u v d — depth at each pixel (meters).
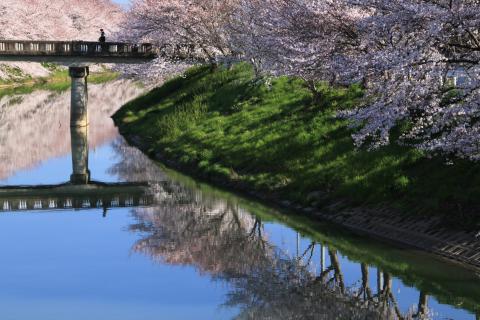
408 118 24.09
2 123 59.62
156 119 47.19
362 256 20.14
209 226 24.94
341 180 24.83
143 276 19.23
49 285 18.42
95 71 127.00
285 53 30.81
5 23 107.69
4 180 35.84
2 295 17.59
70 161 40.81
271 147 30.52
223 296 17.45
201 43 52.94
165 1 52.53
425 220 20.56
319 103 32.69
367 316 15.86
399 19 18.89
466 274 17.70
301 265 19.94
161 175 34.56
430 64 18.06
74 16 137.88
